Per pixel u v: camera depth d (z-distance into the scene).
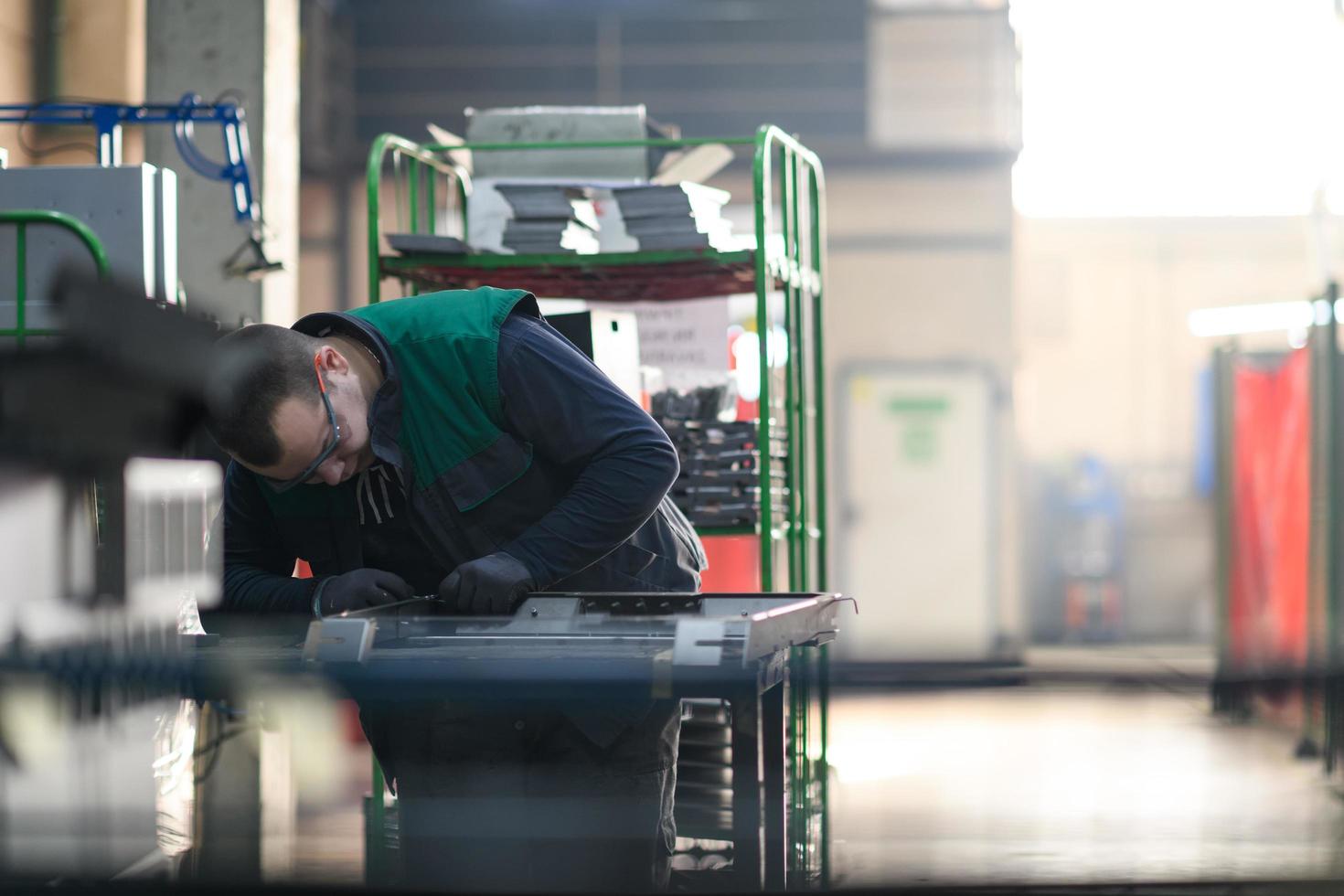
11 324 3.70
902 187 15.75
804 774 3.32
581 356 2.94
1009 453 15.73
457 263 5.09
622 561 3.10
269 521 3.18
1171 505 18.12
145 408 2.52
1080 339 18.48
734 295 5.67
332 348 2.76
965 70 15.82
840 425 15.79
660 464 2.81
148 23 8.04
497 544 2.93
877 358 15.79
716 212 5.27
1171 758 8.39
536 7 15.94
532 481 2.91
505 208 5.39
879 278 15.79
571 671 2.13
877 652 14.61
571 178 5.49
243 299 7.86
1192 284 18.42
